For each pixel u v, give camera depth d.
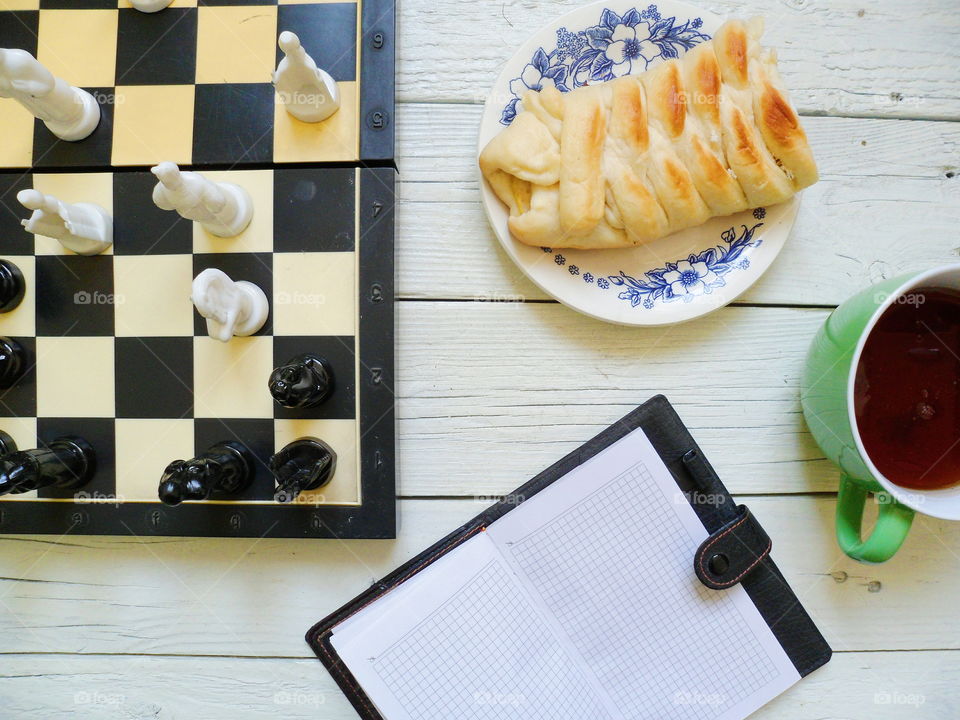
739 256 0.56
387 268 0.55
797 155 0.51
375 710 0.56
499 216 0.56
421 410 0.59
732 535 0.56
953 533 0.59
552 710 0.56
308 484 0.51
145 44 0.57
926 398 0.52
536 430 0.59
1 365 0.55
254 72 0.57
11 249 0.57
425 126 0.59
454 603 0.56
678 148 0.51
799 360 0.59
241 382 0.56
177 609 0.59
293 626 0.59
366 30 0.56
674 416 0.58
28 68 0.48
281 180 0.56
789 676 0.58
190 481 0.47
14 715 0.59
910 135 0.60
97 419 0.57
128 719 0.59
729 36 0.51
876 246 0.59
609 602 0.58
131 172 0.57
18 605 0.60
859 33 0.60
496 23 0.59
